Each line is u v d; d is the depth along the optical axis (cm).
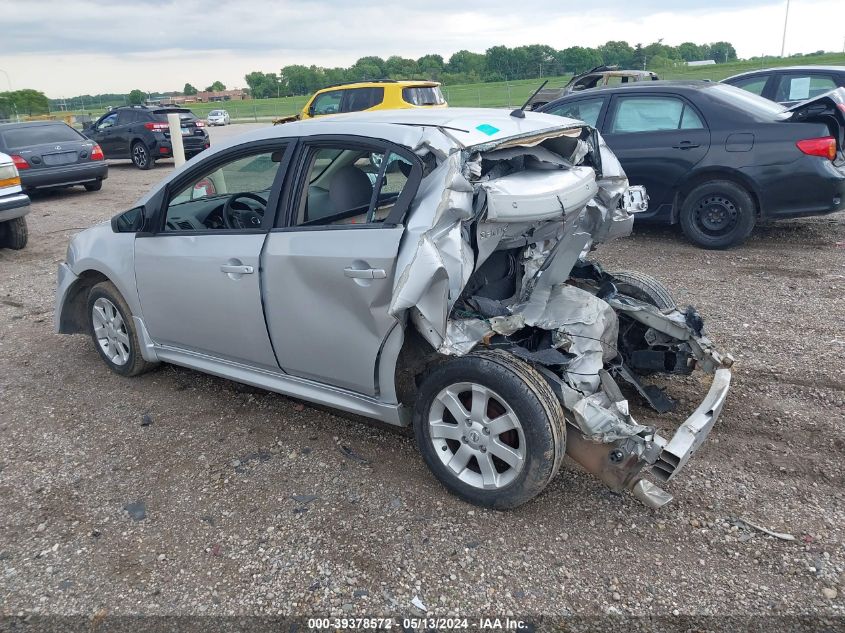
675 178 743
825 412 398
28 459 395
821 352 473
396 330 321
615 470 306
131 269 440
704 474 349
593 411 300
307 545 311
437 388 325
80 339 579
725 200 727
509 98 3269
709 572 286
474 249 311
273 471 371
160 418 437
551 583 283
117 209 1205
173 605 281
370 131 332
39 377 506
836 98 658
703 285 630
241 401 454
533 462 301
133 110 1809
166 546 315
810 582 277
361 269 319
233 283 377
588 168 375
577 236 359
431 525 320
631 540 306
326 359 355
